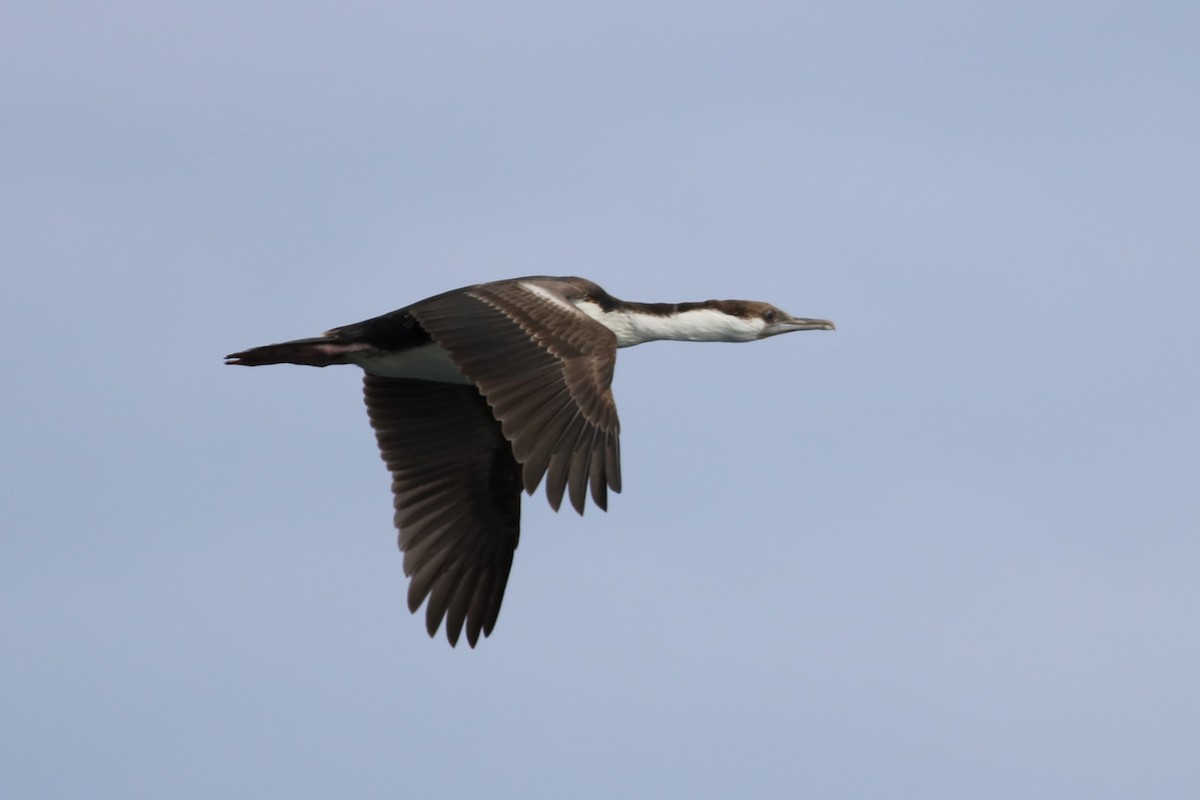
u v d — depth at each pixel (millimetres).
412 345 16844
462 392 18062
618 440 14781
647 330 19641
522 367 15047
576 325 15297
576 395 14875
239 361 16984
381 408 18062
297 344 17000
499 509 18000
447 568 17766
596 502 14594
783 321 20156
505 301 15594
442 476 17984
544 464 14609
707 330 19891
